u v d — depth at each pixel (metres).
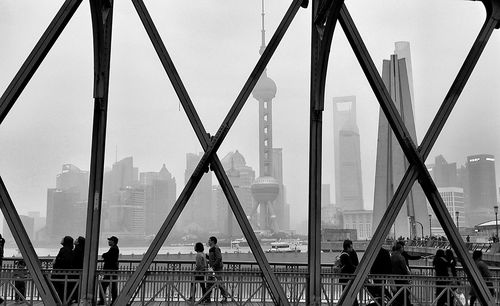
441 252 13.30
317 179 11.62
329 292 12.91
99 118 11.00
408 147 11.47
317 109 11.69
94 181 10.92
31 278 10.88
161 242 10.68
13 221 10.59
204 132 11.02
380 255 12.92
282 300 10.90
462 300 12.80
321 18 11.44
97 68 11.02
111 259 12.91
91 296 10.63
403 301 12.19
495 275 14.27
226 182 10.95
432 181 11.38
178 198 10.83
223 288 11.91
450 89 11.78
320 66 11.50
